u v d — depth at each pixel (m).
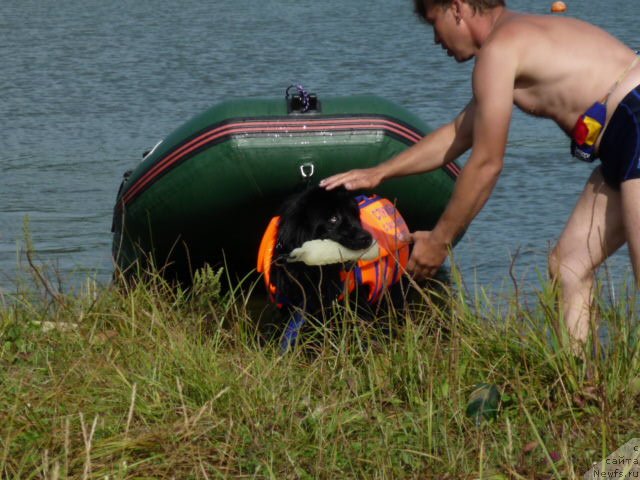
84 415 4.59
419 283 7.62
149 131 15.48
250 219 7.89
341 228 6.00
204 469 4.19
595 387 4.67
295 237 6.07
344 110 7.62
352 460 4.29
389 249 6.28
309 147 7.48
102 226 10.16
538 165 12.23
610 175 4.91
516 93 4.96
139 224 8.17
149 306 6.23
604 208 5.07
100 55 25.06
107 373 5.12
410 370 4.97
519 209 10.30
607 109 4.79
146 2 42.72
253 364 5.18
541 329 5.15
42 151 14.05
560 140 13.66
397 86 19.08
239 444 4.44
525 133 14.23
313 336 5.81
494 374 4.93
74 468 4.18
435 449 4.31
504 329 5.28
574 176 11.66
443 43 5.29
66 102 18.20
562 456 4.12
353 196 6.30
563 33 4.87
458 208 5.03
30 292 6.85
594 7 34.69
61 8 40.28
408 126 7.71
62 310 6.16
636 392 4.66
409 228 8.36
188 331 5.78
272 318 7.13
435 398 4.73
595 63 4.81
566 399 4.62
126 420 4.59
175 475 4.18
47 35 30.62
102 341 5.61
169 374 5.06
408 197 7.96
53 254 9.05
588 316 5.14
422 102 17.27
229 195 7.68
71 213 10.70
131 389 4.81
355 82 19.81
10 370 5.22
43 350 5.46
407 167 5.79
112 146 14.36
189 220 7.93
